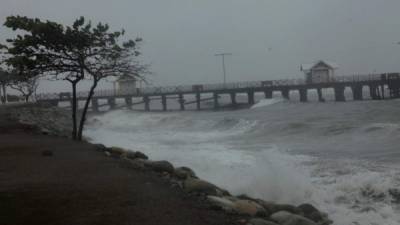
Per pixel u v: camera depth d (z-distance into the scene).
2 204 7.44
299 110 43.19
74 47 21.06
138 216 6.67
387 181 10.02
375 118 27.14
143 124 41.62
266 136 23.41
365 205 8.96
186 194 8.24
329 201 9.49
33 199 7.75
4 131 22.59
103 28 21.44
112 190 8.43
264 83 68.38
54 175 10.02
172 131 31.69
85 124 40.09
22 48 20.58
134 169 10.98
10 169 10.84
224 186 11.26
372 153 14.72
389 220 8.05
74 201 7.58
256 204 7.85
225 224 6.38
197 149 18.98
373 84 63.38
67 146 15.97
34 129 23.94
